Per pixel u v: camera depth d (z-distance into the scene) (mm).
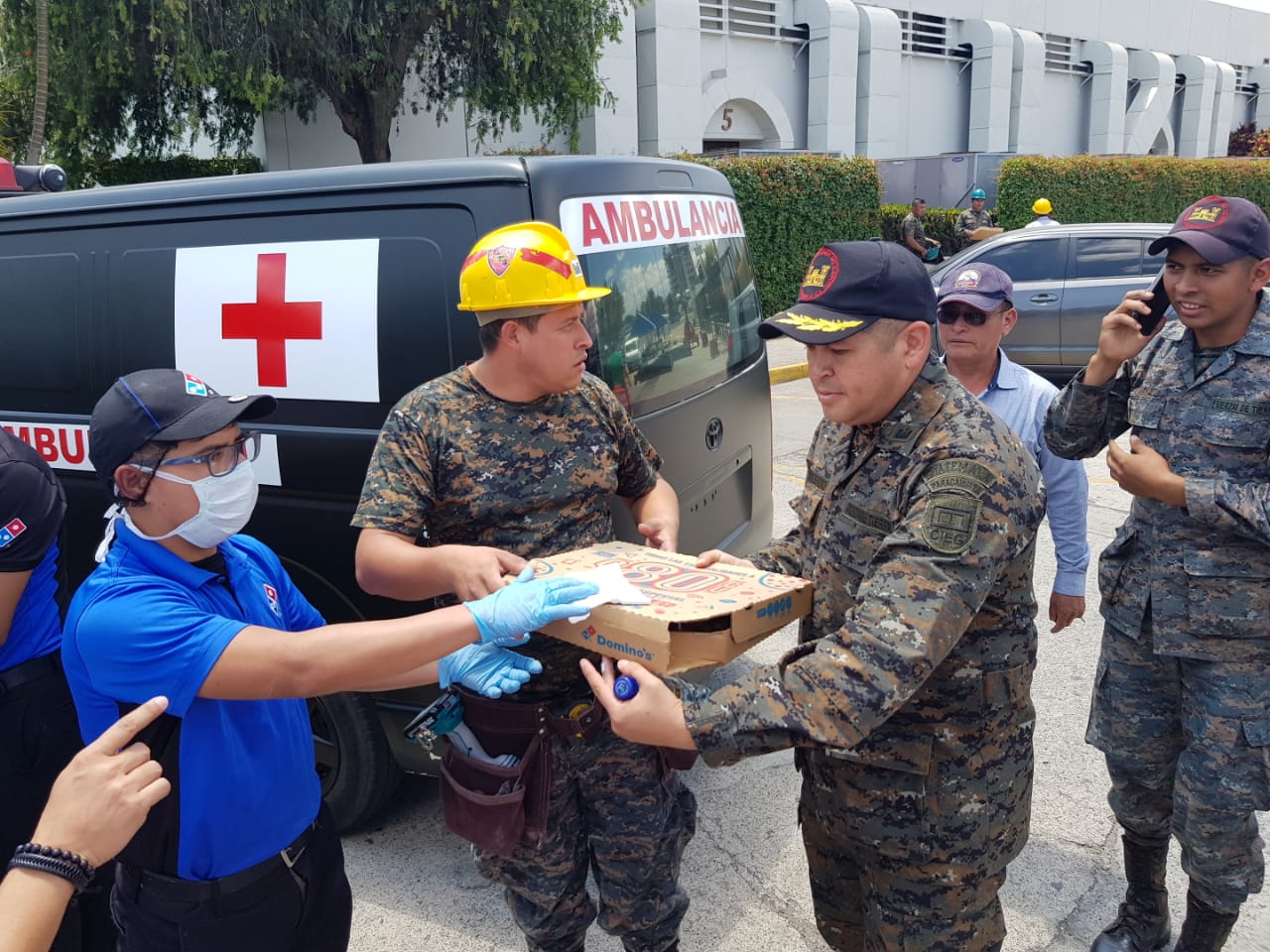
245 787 1622
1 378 3242
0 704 2111
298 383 2744
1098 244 7996
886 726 1646
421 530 1968
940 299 2750
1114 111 26000
